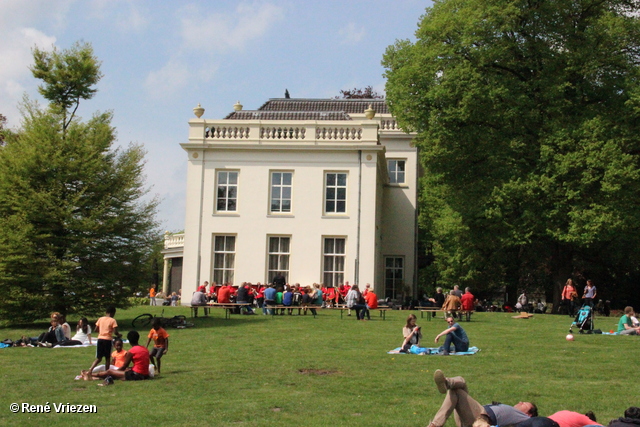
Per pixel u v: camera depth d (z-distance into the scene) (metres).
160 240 25.27
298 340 19.42
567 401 11.27
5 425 9.74
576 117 31.41
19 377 13.62
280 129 35.62
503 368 14.55
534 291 46.91
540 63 33.25
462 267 38.81
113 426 9.61
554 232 30.19
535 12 32.03
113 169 24.55
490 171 33.56
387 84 36.50
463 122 32.97
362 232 34.72
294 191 35.16
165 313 28.77
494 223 32.50
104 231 23.64
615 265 37.91
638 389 12.30
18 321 23.19
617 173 28.08
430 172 35.12
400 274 41.75
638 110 29.47
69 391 12.25
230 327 23.09
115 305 24.16
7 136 24.91
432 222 41.59
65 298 23.09
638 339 19.98
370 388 12.31
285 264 35.03
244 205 35.22
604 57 31.70
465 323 25.11
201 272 34.97
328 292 33.84
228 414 10.27
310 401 11.20
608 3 33.66
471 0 32.66
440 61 32.88
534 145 32.12
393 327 23.22
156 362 15.21
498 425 8.89
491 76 32.84
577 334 21.41
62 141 24.09
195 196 35.34
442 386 9.09
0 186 23.50
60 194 23.64
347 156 35.12
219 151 35.53
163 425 9.65
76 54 25.41
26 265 22.61
